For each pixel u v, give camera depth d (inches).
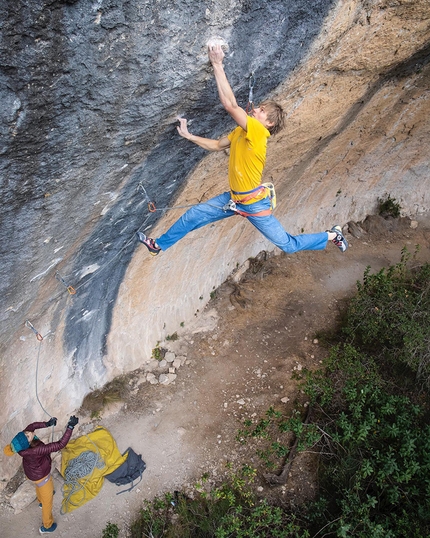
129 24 108.5
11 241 143.6
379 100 275.6
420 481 220.4
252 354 317.7
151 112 137.3
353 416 254.4
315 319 348.2
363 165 381.7
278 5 134.0
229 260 359.3
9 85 101.4
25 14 92.3
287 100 193.5
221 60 128.4
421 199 458.9
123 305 268.5
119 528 224.8
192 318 334.6
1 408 215.9
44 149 121.9
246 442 262.5
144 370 297.9
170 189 198.2
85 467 238.5
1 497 229.3
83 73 111.1
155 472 247.9
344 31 168.4
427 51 229.1
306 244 153.4
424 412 264.2
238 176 134.2
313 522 228.4
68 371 254.2
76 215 159.6
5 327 183.9
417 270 378.6
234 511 228.5
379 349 307.4
